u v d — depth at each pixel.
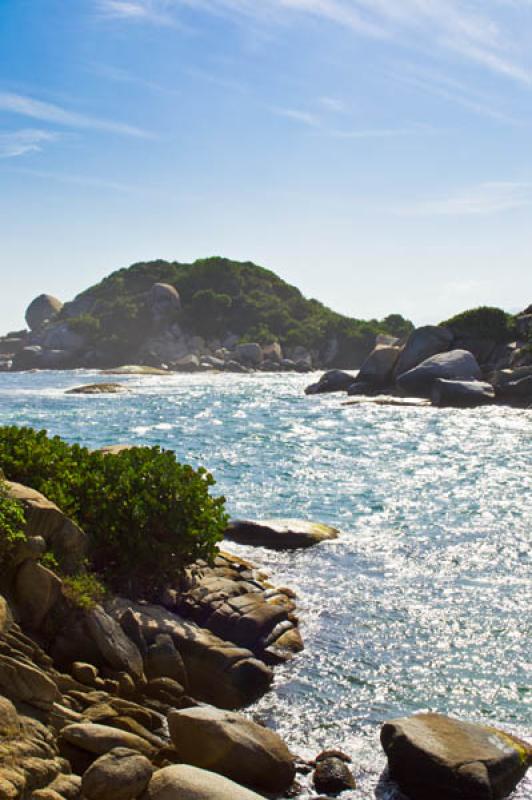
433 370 64.25
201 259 194.38
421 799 10.20
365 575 18.73
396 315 179.00
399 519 23.88
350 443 40.34
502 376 61.62
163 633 13.54
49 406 65.50
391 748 10.68
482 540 21.45
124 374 135.50
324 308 193.88
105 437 44.06
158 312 176.38
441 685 13.34
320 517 24.17
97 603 13.15
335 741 11.66
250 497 27.08
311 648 14.83
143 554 15.06
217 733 10.16
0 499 12.37
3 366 171.62
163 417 55.12
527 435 42.72
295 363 156.75
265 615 15.09
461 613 16.38
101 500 15.45
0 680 9.70
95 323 176.50
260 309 179.12
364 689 13.27
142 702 11.86
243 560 18.86
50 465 15.88
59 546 13.26
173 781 8.48
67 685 11.02
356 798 10.18
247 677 13.14
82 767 9.23
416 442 40.44
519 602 16.89
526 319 72.75
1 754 8.27
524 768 10.62
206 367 153.62
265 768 10.13
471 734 10.88
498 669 13.86
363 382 72.06
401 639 15.18
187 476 16.39
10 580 12.07
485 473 31.14
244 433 45.16
